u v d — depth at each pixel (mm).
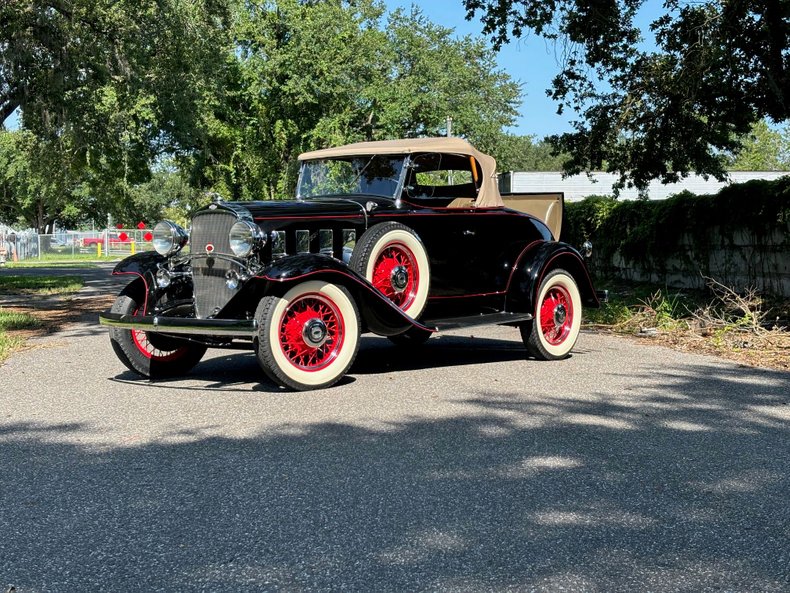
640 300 12977
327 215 6945
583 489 3896
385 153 7680
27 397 6184
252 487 3936
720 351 8586
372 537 3285
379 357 8375
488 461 4375
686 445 4715
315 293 6418
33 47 16406
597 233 17625
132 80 18500
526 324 8000
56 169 24203
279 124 32500
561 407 5746
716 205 12836
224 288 6688
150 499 3766
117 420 5383
